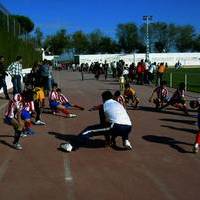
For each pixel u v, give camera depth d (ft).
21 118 37.60
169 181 25.81
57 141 36.70
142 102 66.44
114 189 24.36
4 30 111.96
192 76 154.51
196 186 24.93
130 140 37.09
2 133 40.16
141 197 23.09
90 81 129.80
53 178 26.40
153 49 442.50
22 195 23.47
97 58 282.36
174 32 441.68
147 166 28.99
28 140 37.06
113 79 141.59
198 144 32.78
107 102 33.27
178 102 53.57
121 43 448.24
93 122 46.68
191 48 450.30
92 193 23.72
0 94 79.25
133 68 119.44
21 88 72.38
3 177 26.66
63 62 325.83
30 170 28.12
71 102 66.69
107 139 34.09
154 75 117.29
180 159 30.83
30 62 179.32
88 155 31.81
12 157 31.48
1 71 69.97
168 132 41.04
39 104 45.27
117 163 29.68
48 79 73.00
